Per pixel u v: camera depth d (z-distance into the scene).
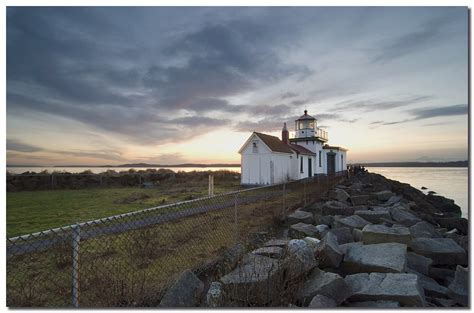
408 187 30.44
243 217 9.59
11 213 11.89
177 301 3.69
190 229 7.68
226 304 3.56
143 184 27.31
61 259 4.55
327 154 39.50
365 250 5.51
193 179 32.94
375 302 3.94
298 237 7.10
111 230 6.04
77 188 24.45
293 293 3.92
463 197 29.27
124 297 3.75
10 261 4.52
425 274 5.73
